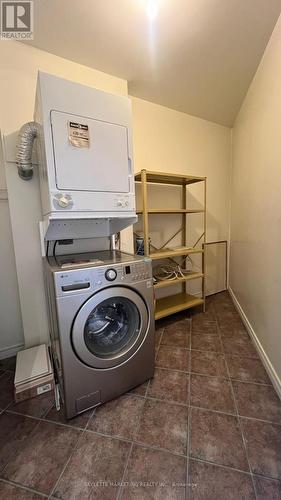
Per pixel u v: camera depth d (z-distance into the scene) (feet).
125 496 2.91
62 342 3.71
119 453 3.43
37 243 5.50
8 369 5.50
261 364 5.46
